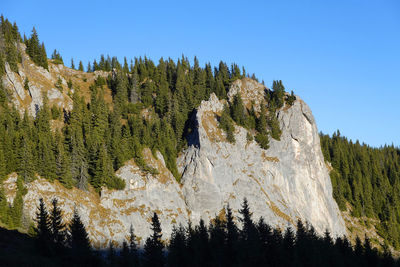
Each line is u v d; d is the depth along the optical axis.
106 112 133.38
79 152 111.88
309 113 150.38
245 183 128.25
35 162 101.38
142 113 151.00
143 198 111.81
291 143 143.25
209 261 79.31
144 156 119.12
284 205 131.50
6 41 142.38
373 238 151.12
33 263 70.00
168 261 81.00
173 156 127.00
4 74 128.88
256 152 136.75
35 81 137.25
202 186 122.31
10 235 82.25
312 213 137.38
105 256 94.25
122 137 124.50
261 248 79.88
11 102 124.94
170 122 141.12
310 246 87.31
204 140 127.94
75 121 125.62
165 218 111.31
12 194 93.38
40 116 119.25
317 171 147.00
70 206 98.56
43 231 77.00
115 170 114.62
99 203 106.44
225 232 86.62
